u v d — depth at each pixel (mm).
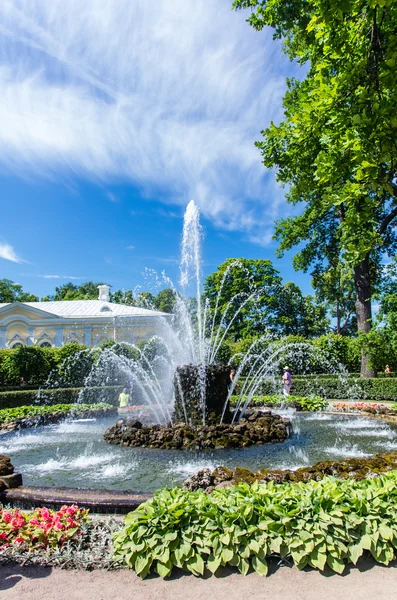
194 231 11875
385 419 11320
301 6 13953
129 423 8508
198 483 4551
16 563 3107
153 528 2992
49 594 2689
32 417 11586
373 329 16859
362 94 4223
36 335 32312
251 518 3027
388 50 4125
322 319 41281
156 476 5785
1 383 19797
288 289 39156
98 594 2680
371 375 18000
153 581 2822
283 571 2869
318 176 4785
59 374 20422
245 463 6418
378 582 2697
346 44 4590
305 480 4422
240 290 34938
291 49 16172
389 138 4004
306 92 4918
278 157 14648
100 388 17531
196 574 2852
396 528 2984
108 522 3559
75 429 10992
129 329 31375
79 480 5664
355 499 3102
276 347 21062
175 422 8938
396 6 4367
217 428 7746
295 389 17688
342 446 7590
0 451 7996
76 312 33969
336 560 2857
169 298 43938
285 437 8172
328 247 22938
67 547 3154
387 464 4895
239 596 2611
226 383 9062
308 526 2957
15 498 4211
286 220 22953
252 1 12742
